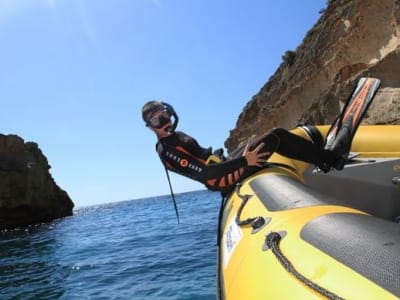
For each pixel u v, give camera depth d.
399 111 17.88
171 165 3.13
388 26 24.17
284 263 1.67
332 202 2.37
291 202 2.55
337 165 3.52
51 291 8.12
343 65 27.53
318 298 1.35
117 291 7.43
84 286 8.21
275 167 4.17
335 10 35.94
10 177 34.56
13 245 19.41
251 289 1.77
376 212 4.51
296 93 33.12
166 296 6.56
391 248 1.40
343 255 1.50
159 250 11.91
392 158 4.70
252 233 2.44
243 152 3.34
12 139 36.69
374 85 3.68
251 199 3.33
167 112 3.06
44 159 41.16
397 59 20.70
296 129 4.30
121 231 20.42
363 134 5.09
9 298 7.88
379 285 1.24
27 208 35.50
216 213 23.56
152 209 47.69
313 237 1.78
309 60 35.25
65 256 13.33
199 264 8.85
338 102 25.00
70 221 36.88
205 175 3.02
